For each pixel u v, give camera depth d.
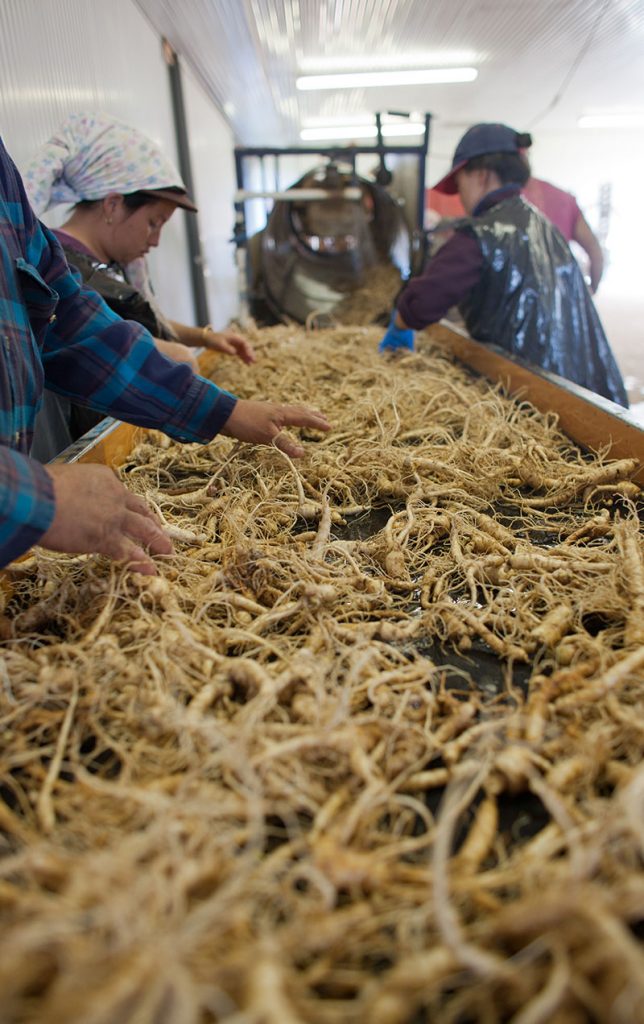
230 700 0.70
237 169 3.76
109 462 1.37
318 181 3.79
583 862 0.42
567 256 2.24
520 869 0.48
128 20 3.09
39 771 0.59
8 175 0.95
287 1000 0.36
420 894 0.46
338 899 0.47
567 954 0.39
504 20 3.97
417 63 4.99
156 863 0.44
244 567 0.91
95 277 1.67
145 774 0.59
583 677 0.70
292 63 4.89
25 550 0.66
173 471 1.44
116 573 0.86
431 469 1.28
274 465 1.32
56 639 0.78
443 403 1.72
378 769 0.58
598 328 2.30
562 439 1.55
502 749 0.59
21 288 0.94
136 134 1.69
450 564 0.98
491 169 2.29
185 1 3.29
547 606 0.86
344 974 0.42
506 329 2.22
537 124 8.09
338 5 3.67
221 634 0.78
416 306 2.18
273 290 3.88
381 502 1.25
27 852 0.47
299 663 0.69
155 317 1.79
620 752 0.62
